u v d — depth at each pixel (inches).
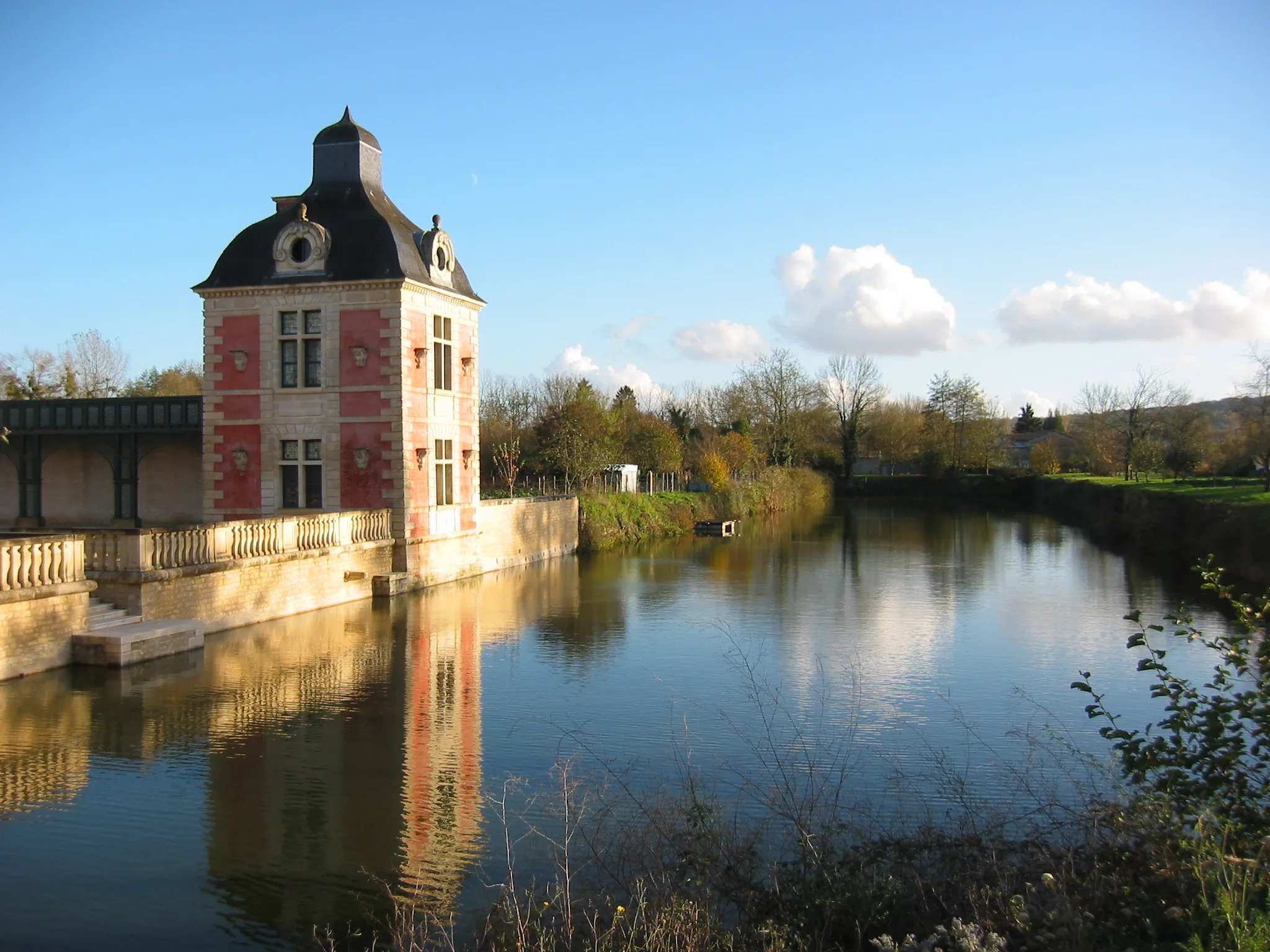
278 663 611.2
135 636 586.6
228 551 713.6
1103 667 632.4
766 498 2282.2
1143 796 279.7
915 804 374.9
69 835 344.5
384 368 932.0
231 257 978.7
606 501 1587.1
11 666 545.3
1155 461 2065.7
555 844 325.1
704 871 282.4
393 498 936.3
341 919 289.0
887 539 1638.8
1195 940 200.8
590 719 501.0
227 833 347.6
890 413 3248.0
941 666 637.3
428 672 599.5
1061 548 1461.6
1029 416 4222.4
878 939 223.5
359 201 977.5
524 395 2620.6
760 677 601.9
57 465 1238.9
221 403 971.3
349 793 387.5
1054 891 236.8
